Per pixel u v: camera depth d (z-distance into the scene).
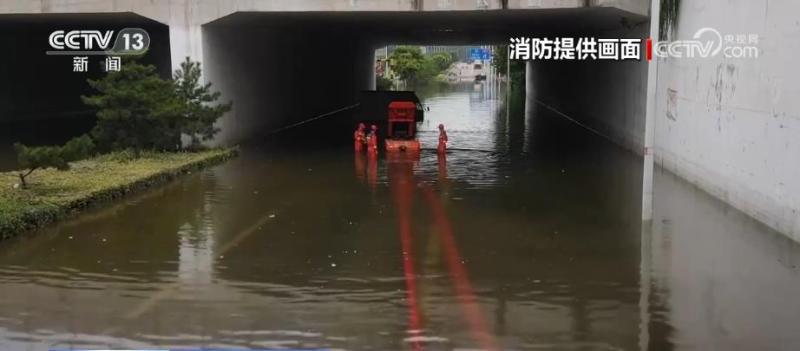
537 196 13.94
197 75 18.42
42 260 9.41
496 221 11.80
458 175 16.58
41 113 31.45
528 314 7.47
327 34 32.25
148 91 17.09
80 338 6.82
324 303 7.82
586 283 8.50
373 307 7.70
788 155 10.13
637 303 7.77
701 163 14.23
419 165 18.20
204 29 18.94
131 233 10.88
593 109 27.45
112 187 13.24
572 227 11.33
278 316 7.41
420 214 12.33
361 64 43.75
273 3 18.36
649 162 11.41
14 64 29.33
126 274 8.84
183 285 8.43
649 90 11.31
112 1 18.72
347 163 18.42
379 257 9.68
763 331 6.93
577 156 19.91
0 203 11.20
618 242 10.35
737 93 12.16
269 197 13.74
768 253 9.59
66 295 8.05
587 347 6.61
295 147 21.67
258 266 9.23
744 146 11.87
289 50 28.06
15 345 6.64
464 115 35.34
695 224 11.30
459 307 7.70
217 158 18.14
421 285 8.47
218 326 7.12
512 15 19.75
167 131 17.73
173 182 15.25
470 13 19.08
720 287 8.27
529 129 28.05
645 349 6.54
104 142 17.30
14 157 18.97
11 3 18.69
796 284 8.33
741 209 12.03
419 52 73.88
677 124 16.06
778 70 10.43
